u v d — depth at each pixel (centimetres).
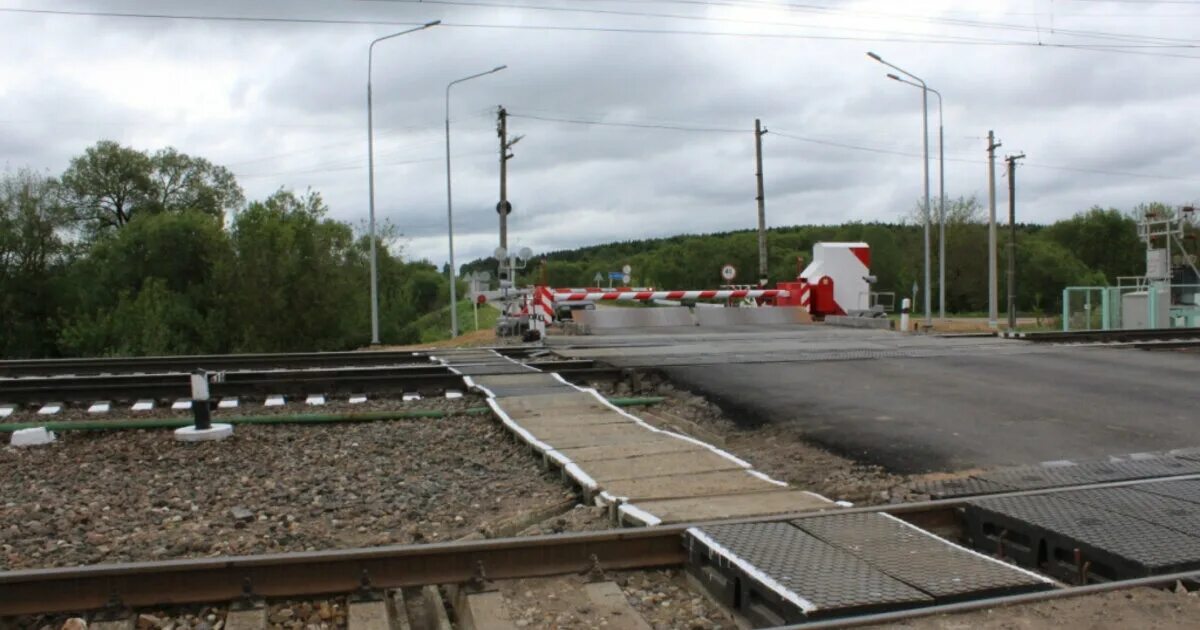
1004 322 4575
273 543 668
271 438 1052
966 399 1252
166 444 1016
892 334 2384
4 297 5850
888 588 461
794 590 456
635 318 2747
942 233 3897
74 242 6356
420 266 9006
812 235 9531
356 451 988
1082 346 1939
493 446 1012
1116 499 640
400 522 733
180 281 6019
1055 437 1007
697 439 1073
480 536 675
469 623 480
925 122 3812
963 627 422
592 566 551
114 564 497
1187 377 1448
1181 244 3959
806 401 1248
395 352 1955
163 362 1795
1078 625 425
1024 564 575
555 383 1362
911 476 857
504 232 4453
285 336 5091
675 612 512
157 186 7925
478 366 1579
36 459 947
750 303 3059
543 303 2289
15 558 627
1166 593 466
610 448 910
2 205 5978
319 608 498
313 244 5200
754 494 718
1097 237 9362
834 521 590
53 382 1358
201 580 496
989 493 770
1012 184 4003
